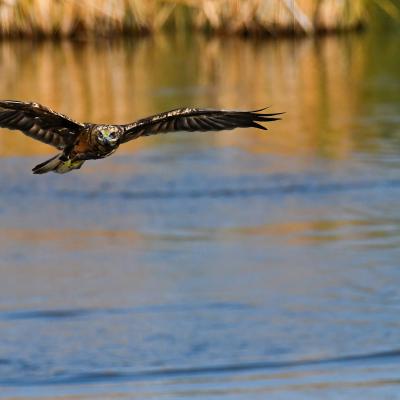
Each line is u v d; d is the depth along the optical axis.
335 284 14.12
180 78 33.38
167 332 12.66
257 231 16.66
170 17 45.50
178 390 11.27
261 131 24.58
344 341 12.43
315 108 27.59
